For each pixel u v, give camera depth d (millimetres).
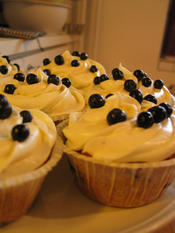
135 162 181
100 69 367
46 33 492
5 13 454
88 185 193
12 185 152
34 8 434
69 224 173
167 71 669
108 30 688
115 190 185
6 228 166
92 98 216
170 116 216
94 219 179
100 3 658
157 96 287
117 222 177
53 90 262
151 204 195
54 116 251
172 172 191
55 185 208
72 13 669
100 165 179
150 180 182
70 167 211
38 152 178
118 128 189
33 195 176
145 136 187
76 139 194
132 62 694
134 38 671
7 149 164
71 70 333
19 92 256
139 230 168
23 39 375
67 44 595
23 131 166
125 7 653
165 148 185
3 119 178
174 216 184
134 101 222
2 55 325
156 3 624
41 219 175
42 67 345
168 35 675
